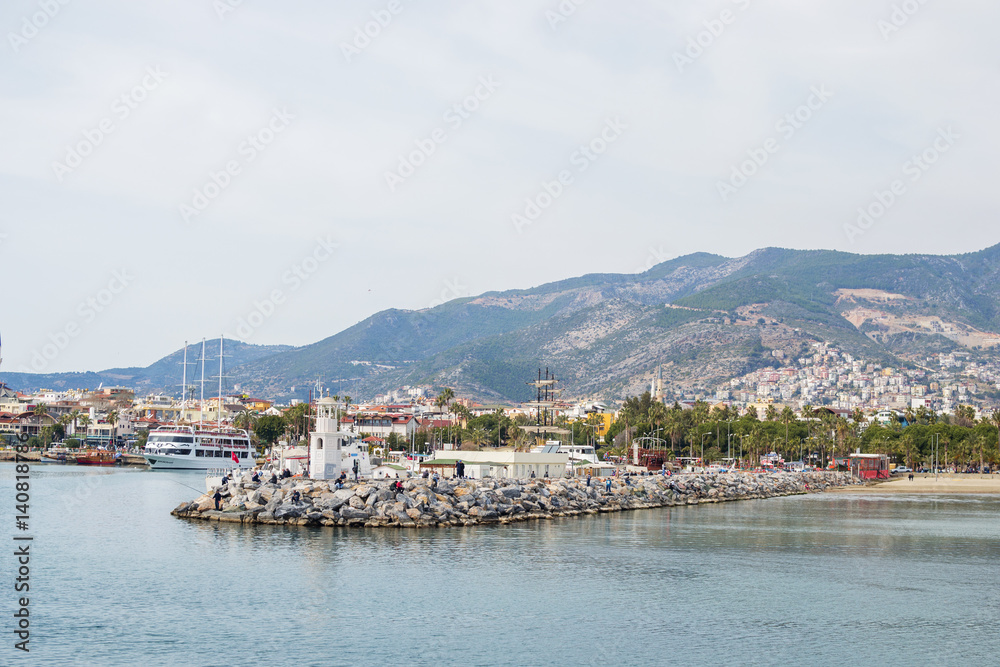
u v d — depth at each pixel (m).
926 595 75.38
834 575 83.75
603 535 106.50
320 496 112.44
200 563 81.88
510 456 150.12
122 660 53.81
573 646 58.47
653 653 57.31
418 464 151.25
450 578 77.12
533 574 79.81
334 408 126.50
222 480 134.12
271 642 57.78
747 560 91.06
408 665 53.94
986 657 57.47
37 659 53.81
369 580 75.62
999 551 100.81
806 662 56.03
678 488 166.62
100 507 133.25
